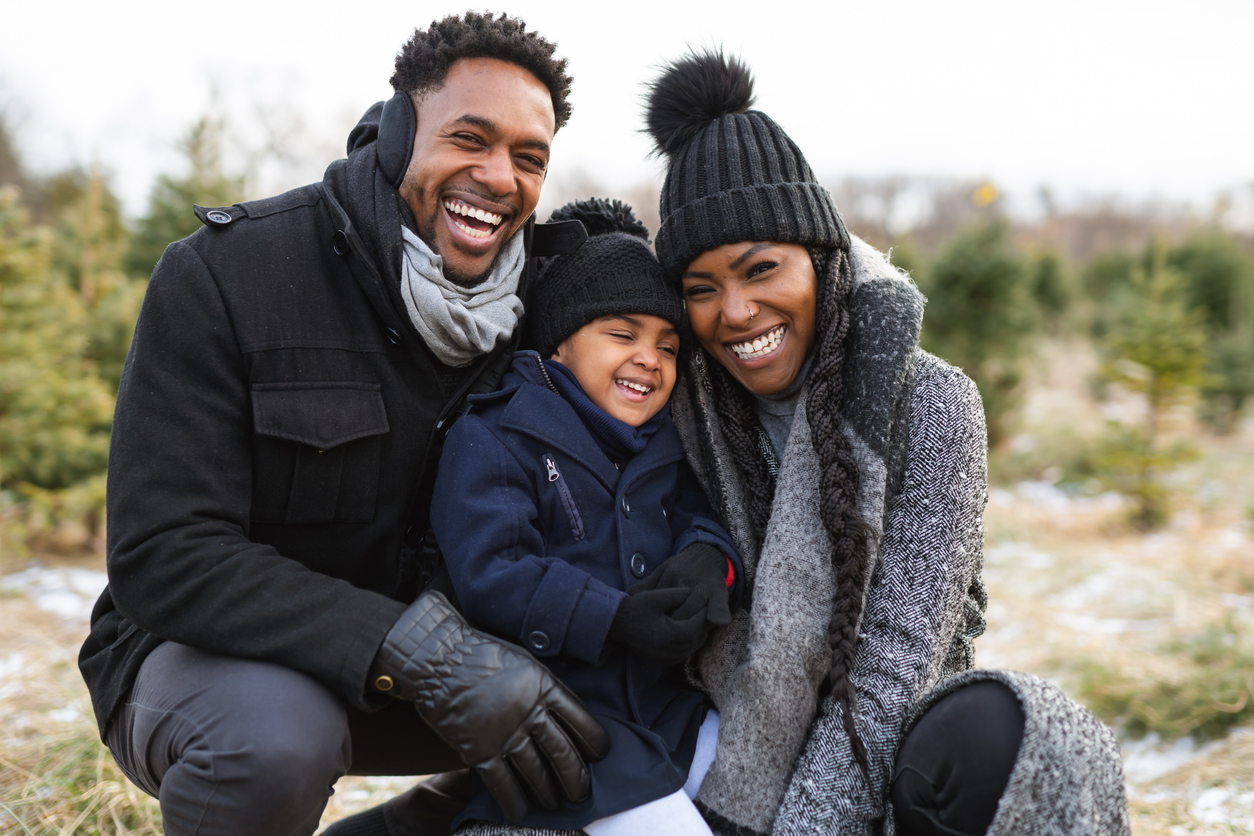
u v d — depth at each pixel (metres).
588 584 1.39
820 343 1.53
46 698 2.70
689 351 1.71
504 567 1.39
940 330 7.51
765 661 1.43
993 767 1.13
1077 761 1.12
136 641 1.43
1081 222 30.97
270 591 1.25
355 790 2.34
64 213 7.16
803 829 1.30
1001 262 7.35
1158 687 2.87
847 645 1.35
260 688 1.21
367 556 1.51
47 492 4.68
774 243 1.51
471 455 1.49
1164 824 2.12
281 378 1.38
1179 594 4.08
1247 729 2.64
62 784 2.09
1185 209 28.80
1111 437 6.18
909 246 8.92
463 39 1.45
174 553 1.25
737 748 1.42
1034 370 8.98
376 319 1.48
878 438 1.44
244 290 1.37
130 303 5.55
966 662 1.64
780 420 1.69
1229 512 6.00
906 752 1.25
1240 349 8.95
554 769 1.28
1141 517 5.77
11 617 3.64
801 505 1.50
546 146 1.53
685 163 1.58
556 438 1.55
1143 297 7.22
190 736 1.22
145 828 1.96
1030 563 4.88
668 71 1.62
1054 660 3.31
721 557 1.54
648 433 1.65
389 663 1.21
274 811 1.18
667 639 1.35
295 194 1.52
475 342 1.49
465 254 1.51
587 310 1.60
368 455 1.46
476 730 1.21
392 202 1.47
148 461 1.29
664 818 1.31
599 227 1.84
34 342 4.68
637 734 1.40
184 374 1.33
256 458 1.38
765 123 1.60
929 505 1.44
